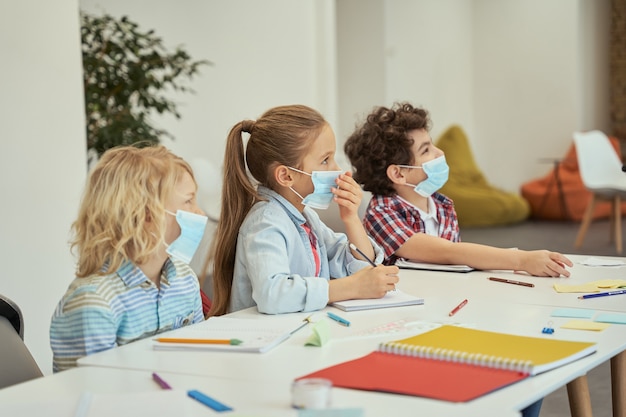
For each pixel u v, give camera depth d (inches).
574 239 300.2
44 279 132.2
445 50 401.4
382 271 75.7
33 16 129.9
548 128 394.3
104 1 263.4
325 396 45.1
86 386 51.3
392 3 370.9
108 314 62.3
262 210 80.3
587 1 393.1
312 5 289.7
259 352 58.2
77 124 137.6
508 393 46.9
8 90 126.6
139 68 194.2
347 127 381.7
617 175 275.7
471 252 94.6
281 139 81.1
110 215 63.5
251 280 75.5
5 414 45.9
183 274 71.5
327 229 91.4
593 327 63.4
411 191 106.0
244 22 294.8
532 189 376.2
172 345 59.9
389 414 43.8
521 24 398.3
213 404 46.3
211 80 295.0
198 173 211.6
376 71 371.9
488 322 66.2
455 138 379.9
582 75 390.6
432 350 54.3
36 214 131.0
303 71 290.2
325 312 72.3
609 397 126.0
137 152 65.7
